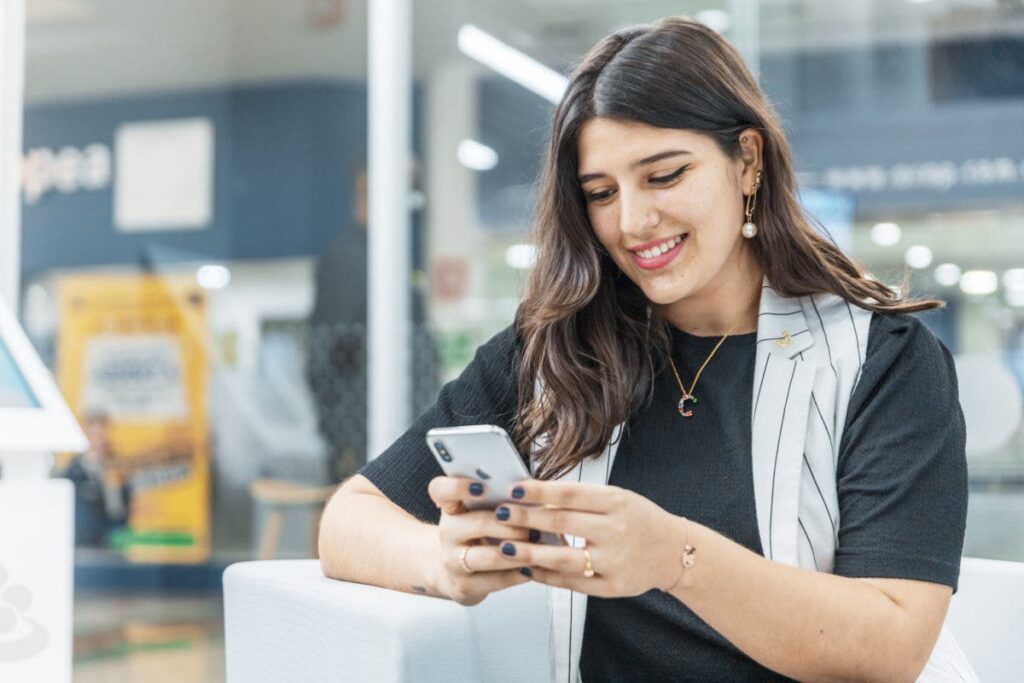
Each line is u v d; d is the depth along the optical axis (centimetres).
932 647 115
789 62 350
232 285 378
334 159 368
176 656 372
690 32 133
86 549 391
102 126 385
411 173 359
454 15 357
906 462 122
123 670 356
